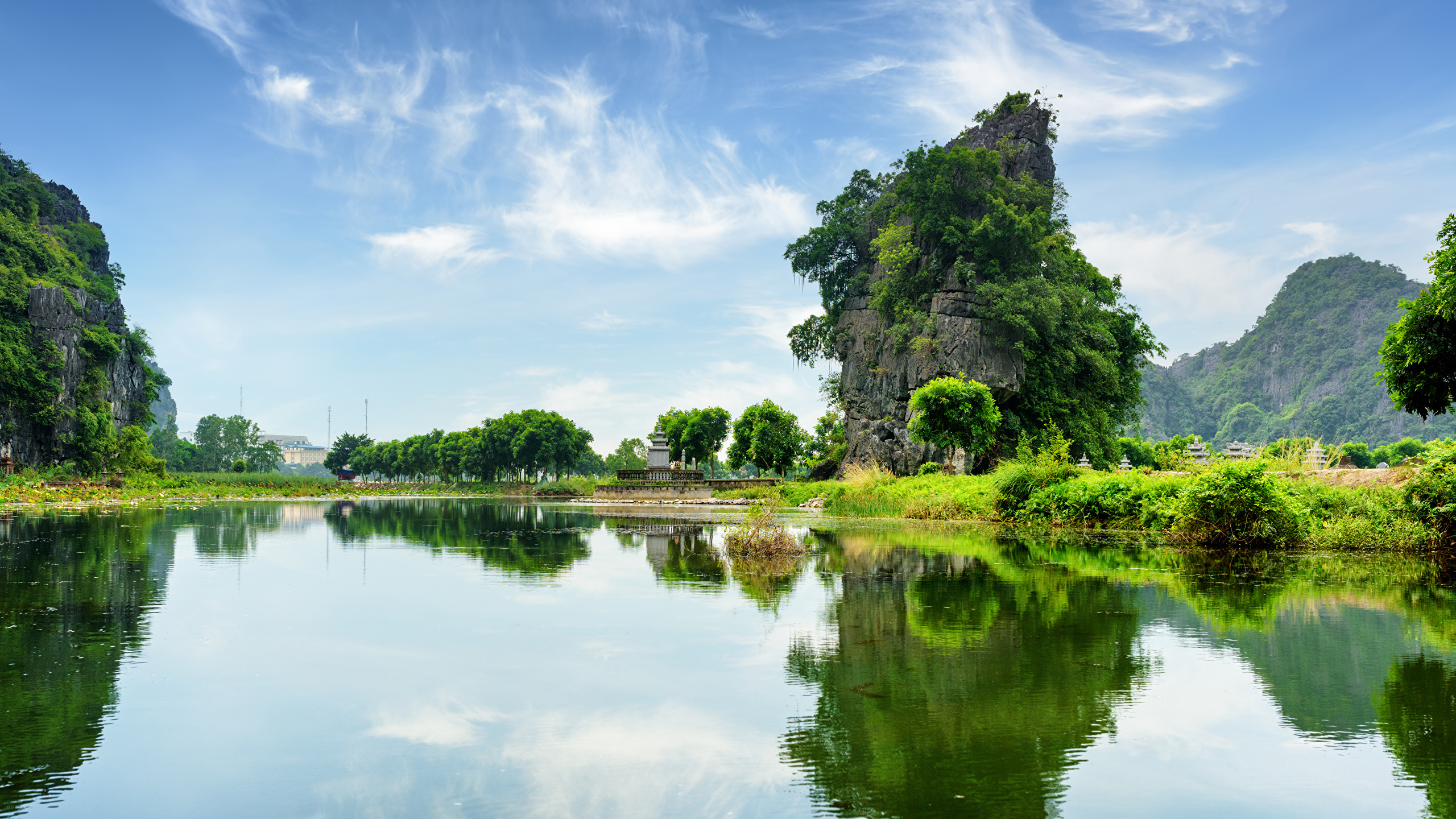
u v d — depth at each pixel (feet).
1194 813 14.62
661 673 24.36
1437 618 32.58
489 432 381.60
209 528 89.45
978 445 131.23
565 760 17.38
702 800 15.24
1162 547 63.67
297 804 15.17
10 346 322.96
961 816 14.52
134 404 409.90
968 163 184.24
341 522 104.94
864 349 221.25
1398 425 561.84
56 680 23.94
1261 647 27.43
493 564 53.67
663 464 214.07
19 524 91.97
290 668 25.25
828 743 18.33
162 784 16.16
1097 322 189.26
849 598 38.29
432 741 18.69
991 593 39.70
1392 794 15.49
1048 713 20.39
